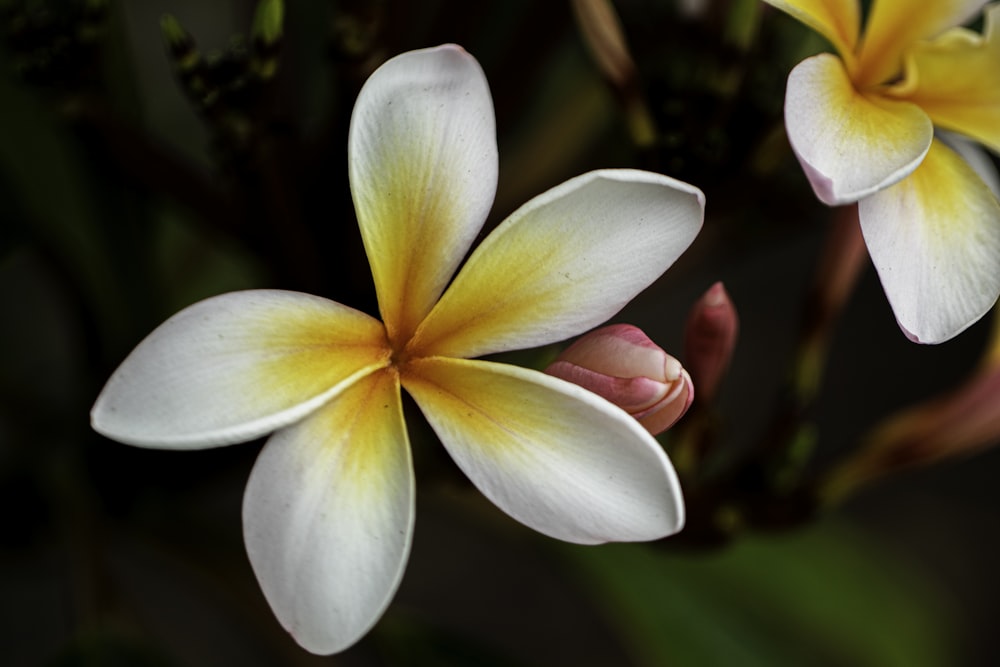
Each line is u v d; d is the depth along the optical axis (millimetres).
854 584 517
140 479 457
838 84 374
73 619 455
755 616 504
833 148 364
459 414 357
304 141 434
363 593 347
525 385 355
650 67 434
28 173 457
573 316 358
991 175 414
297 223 410
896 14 380
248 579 468
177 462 451
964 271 367
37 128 459
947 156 377
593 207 356
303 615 346
